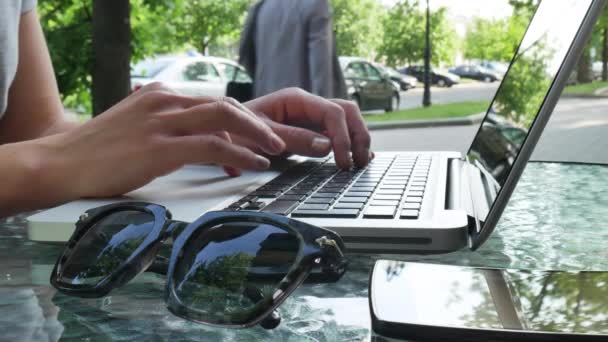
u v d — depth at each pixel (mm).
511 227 823
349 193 858
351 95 12086
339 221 677
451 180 1004
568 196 1039
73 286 547
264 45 3518
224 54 20141
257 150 1164
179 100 848
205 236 515
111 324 497
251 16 3607
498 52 24094
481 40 24172
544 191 1086
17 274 648
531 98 821
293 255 480
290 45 3412
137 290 585
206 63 8016
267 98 1224
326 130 1172
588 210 928
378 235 654
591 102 11531
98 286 529
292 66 3406
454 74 24484
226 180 977
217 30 19781
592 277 502
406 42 22500
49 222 706
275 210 750
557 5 907
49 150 821
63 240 706
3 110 1270
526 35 1187
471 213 745
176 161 802
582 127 7969
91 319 508
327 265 484
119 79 4594
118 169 799
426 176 1023
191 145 795
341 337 456
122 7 4566
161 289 589
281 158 1231
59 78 4758
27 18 1364
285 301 506
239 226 510
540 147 3438
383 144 10258
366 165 1156
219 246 503
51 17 5137
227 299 470
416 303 438
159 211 578
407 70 22625
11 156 802
